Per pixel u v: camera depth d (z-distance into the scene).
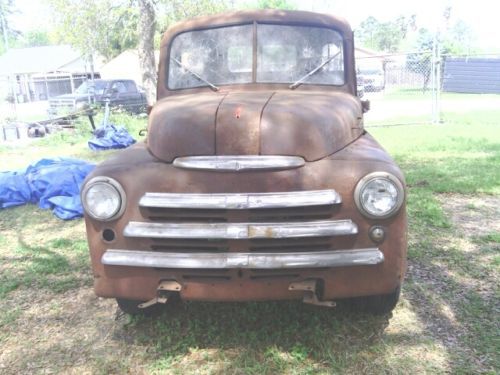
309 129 3.07
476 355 3.15
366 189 2.91
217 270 2.98
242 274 2.99
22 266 4.99
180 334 3.52
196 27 4.38
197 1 18.94
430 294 3.97
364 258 2.91
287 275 2.99
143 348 3.41
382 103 23.80
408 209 6.09
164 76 4.37
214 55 4.28
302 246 2.95
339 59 4.27
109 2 21.25
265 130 3.05
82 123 15.54
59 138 14.45
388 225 2.96
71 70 43.78
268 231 2.86
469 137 11.76
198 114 3.21
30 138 14.99
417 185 7.36
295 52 4.23
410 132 13.09
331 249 2.95
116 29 22.56
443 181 7.48
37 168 7.73
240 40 4.26
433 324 3.53
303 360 3.17
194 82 4.26
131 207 3.03
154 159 3.18
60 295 4.30
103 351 3.41
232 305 3.87
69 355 3.39
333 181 2.93
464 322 3.54
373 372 3.03
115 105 18.22
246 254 2.93
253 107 3.22
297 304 3.83
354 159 3.02
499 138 11.60
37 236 5.91
